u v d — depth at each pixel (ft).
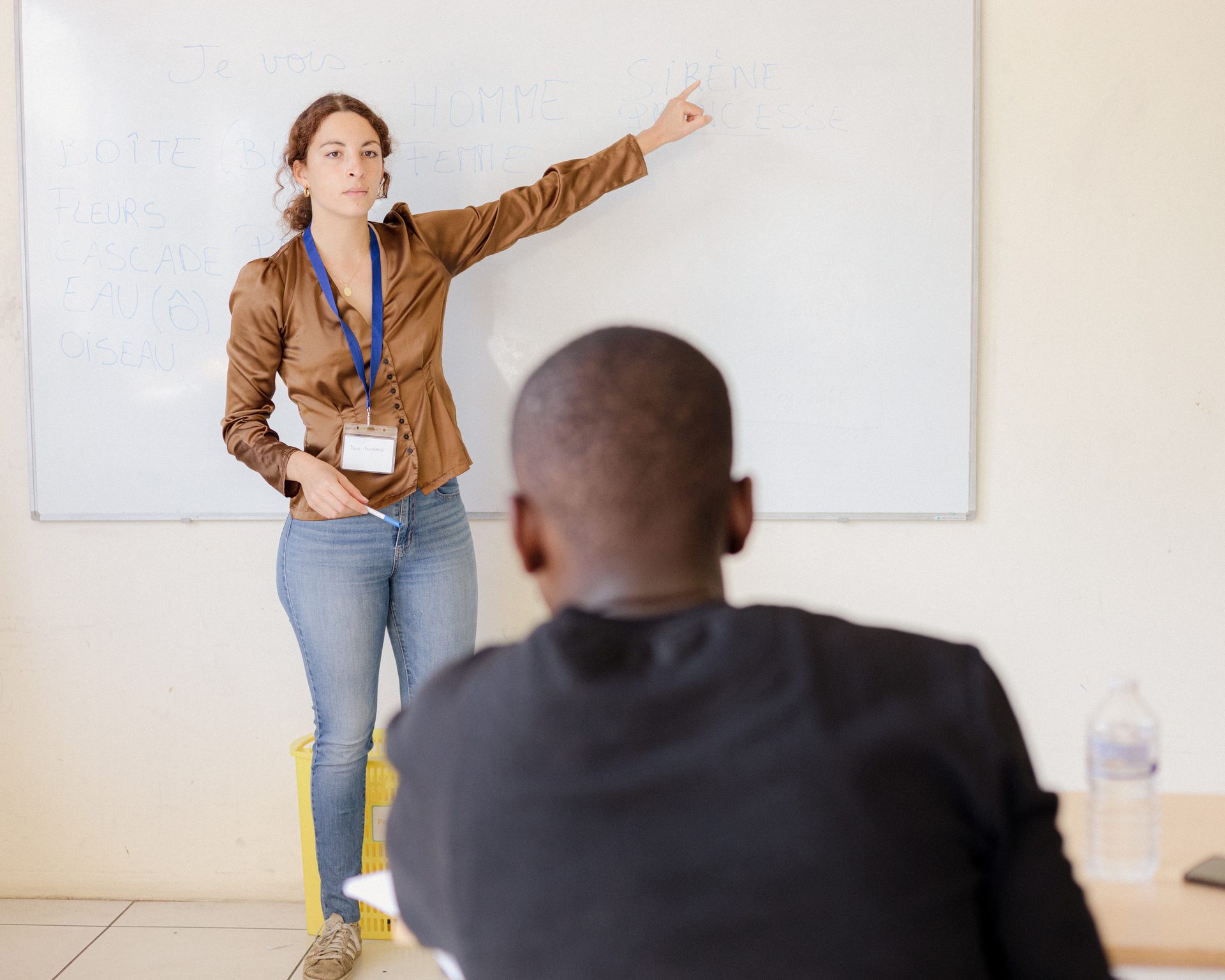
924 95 8.09
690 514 2.46
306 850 8.22
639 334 2.55
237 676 8.70
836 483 8.37
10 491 8.65
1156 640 8.42
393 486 7.29
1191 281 8.20
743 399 8.34
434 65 8.21
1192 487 8.32
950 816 2.11
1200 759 8.48
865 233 8.20
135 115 8.29
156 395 8.46
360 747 7.62
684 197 8.24
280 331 7.30
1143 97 8.09
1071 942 2.09
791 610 2.34
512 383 8.41
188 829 8.81
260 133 8.27
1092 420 8.31
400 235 7.43
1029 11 8.06
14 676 8.77
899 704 2.15
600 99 8.20
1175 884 3.15
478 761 2.17
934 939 2.00
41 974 7.63
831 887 1.97
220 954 7.93
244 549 8.60
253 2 8.21
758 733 2.08
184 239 8.34
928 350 8.25
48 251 8.39
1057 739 8.50
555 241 8.31
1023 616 8.45
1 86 8.36
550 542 2.53
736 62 8.14
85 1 8.24
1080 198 8.16
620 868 2.01
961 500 8.35
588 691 2.16
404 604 7.64
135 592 8.67
